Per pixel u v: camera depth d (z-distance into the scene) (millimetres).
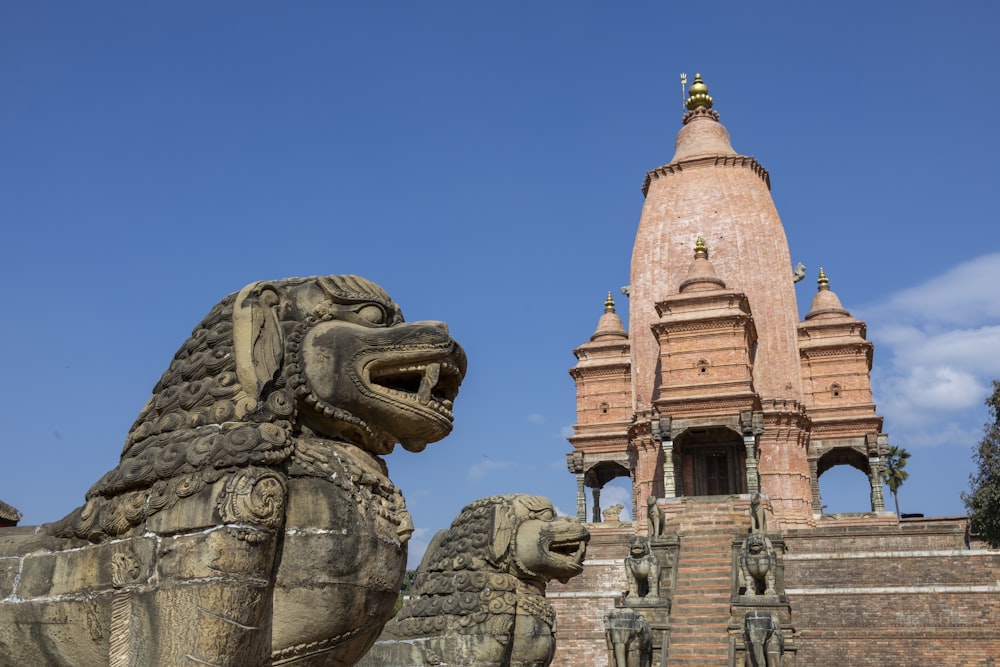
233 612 4734
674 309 45094
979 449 29016
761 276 49406
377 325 5887
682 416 42156
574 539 9430
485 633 9094
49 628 5512
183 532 4859
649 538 33375
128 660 4852
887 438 46844
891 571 30391
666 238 51031
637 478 45688
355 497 5430
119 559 5098
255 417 5203
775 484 44688
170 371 5742
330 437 5801
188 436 5211
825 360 49812
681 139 55125
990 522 28156
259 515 4848
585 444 50812
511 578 9414
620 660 24359
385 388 5781
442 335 5852
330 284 5801
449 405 6039
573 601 32594
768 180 54312
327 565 5172
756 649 24562
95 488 5484
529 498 9781
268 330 5438
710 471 47562
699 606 29516
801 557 31703
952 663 27984
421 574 10148
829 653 29422
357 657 5648
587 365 52469
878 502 45938
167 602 4770
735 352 43031
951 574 29562
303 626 5113
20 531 6469
